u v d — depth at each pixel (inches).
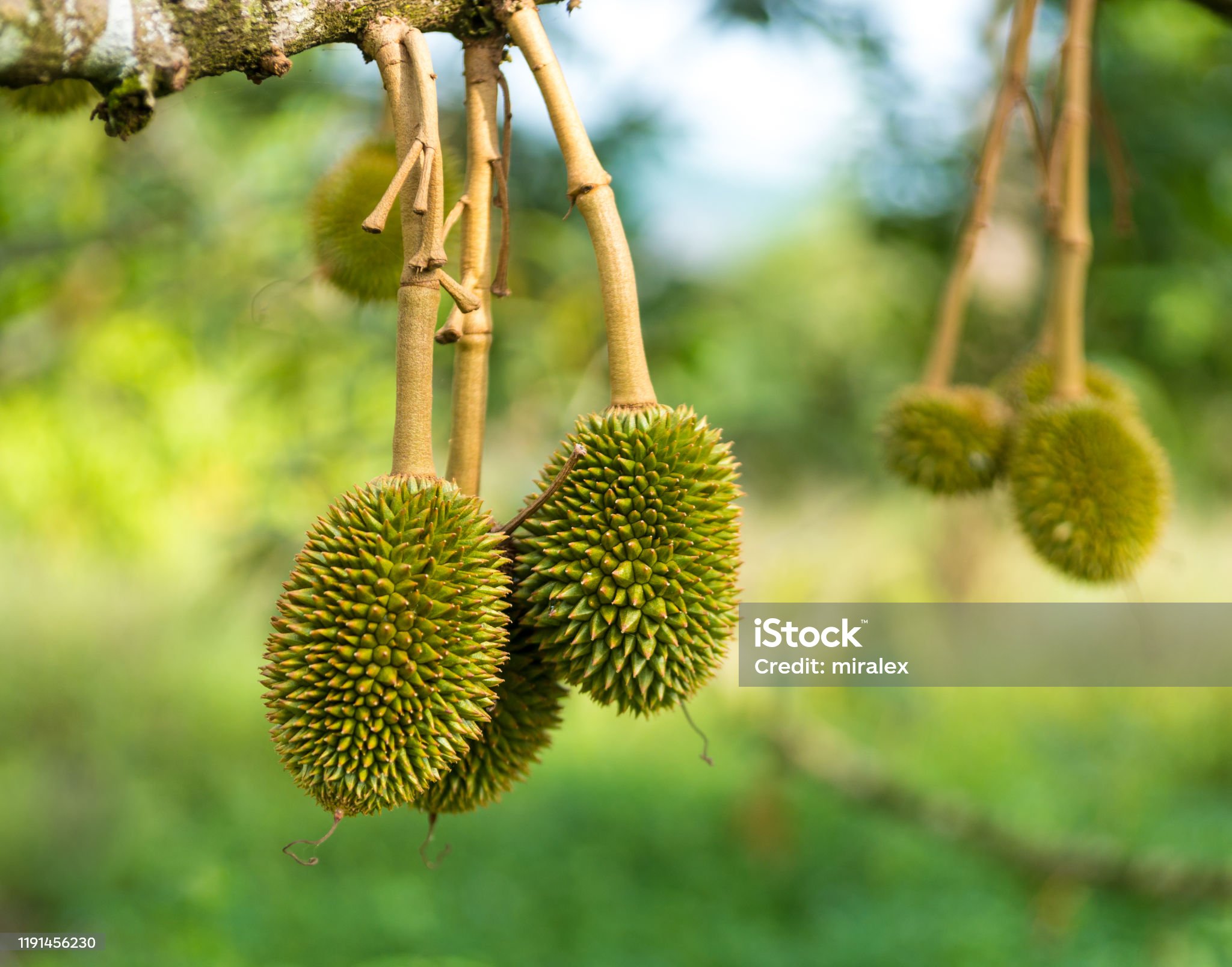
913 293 175.9
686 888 244.8
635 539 48.7
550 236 138.0
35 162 138.5
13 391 162.1
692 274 152.1
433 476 46.7
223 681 362.6
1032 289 167.3
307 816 269.3
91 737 309.7
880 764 236.7
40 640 355.6
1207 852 245.9
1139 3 141.0
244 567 150.1
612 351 51.0
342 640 43.6
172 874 230.7
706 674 50.4
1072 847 190.7
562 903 235.8
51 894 227.5
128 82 38.7
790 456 194.2
